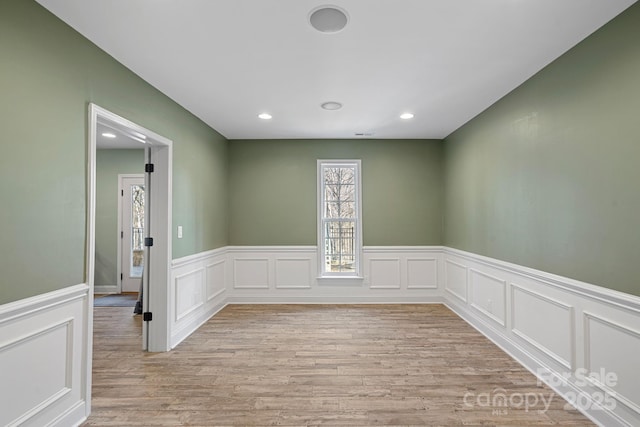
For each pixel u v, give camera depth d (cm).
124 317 443
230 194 514
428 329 386
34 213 183
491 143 355
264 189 513
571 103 237
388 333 372
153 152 328
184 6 189
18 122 174
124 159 588
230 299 506
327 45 233
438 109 368
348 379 266
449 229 483
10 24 170
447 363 296
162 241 325
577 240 231
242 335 367
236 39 225
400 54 246
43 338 188
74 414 207
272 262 510
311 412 222
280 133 477
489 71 274
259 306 488
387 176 512
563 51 242
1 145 165
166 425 209
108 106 243
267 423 211
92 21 203
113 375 274
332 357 308
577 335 232
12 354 171
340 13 197
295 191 513
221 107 362
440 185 512
